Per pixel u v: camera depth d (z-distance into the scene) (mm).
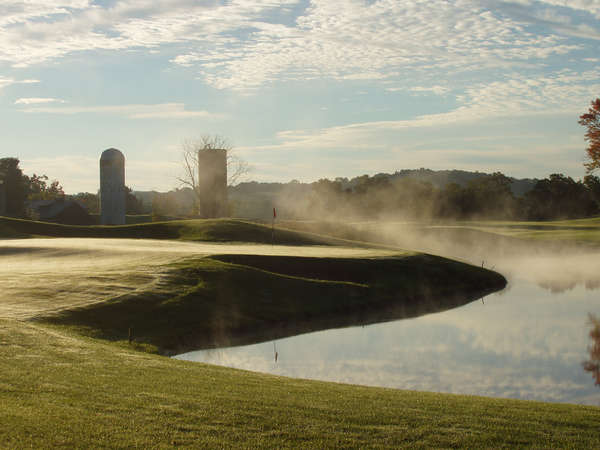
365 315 24672
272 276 27016
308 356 17281
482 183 143375
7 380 9250
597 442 7816
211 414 8273
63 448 6758
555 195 137500
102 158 73562
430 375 15094
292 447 7219
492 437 7832
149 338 17750
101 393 8945
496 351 17938
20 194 111125
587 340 19641
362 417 8516
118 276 23422
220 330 20109
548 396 13234
